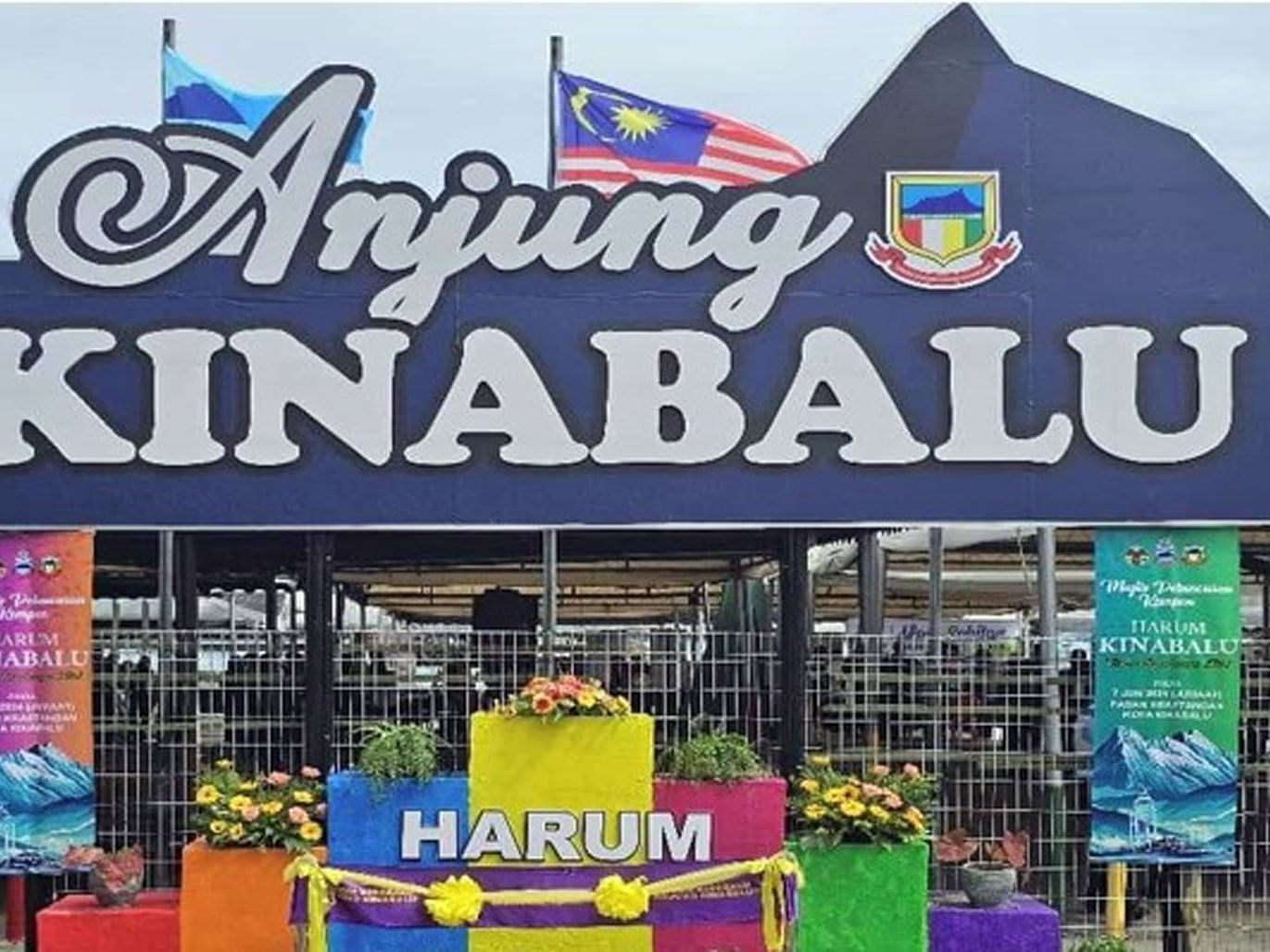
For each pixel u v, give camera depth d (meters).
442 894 8.67
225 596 16.80
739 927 8.79
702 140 11.62
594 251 9.94
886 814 9.12
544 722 8.85
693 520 9.90
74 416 9.81
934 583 11.95
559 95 11.64
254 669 9.98
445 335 9.91
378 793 8.82
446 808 8.83
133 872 9.41
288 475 9.86
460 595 16.72
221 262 9.87
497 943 8.72
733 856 8.89
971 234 9.98
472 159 9.92
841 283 9.97
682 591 16.52
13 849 9.71
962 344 9.95
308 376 9.88
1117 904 9.99
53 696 9.77
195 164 9.87
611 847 8.85
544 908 8.76
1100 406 9.96
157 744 9.89
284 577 15.37
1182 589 9.93
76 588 9.80
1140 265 9.99
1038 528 10.34
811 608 13.19
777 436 9.92
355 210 9.88
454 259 9.91
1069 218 10.00
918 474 9.93
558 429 9.91
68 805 9.76
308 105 9.90
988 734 10.08
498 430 9.90
